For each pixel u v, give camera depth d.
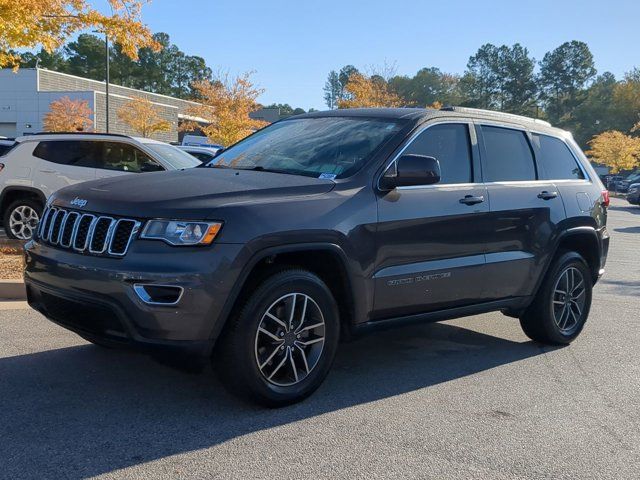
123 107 50.09
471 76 118.25
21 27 9.89
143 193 4.11
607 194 6.77
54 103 46.00
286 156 5.05
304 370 4.36
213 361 4.07
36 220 10.48
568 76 115.31
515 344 6.27
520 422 4.29
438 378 5.12
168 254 3.77
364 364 5.42
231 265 3.83
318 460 3.59
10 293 6.88
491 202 5.31
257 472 3.42
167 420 4.03
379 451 3.74
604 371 5.48
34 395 4.33
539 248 5.75
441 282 4.95
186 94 126.88
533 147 6.02
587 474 3.59
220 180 4.39
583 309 6.37
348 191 4.46
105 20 11.02
